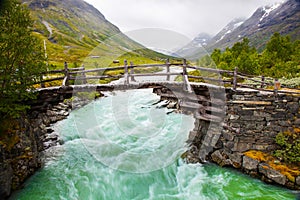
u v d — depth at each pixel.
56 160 7.18
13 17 5.29
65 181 6.17
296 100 6.84
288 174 6.19
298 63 16.08
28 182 6.14
